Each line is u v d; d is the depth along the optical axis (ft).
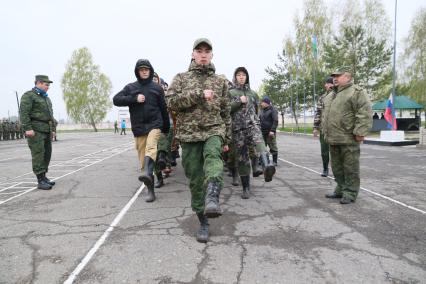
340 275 9.05
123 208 15.55
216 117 11.55
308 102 106.01
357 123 15.75
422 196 17.69
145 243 11.31
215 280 8.80
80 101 190.08
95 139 84.23
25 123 19.13
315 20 112.88
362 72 90.22
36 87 19.88
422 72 101.30
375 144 53.83
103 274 9.19
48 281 8.84
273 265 9.64
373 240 11.49
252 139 16.74
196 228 12.78
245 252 10.53
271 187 20.13
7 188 20.63
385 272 9.21
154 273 9.21
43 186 19.98
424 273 9.16
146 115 17.12
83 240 11.64
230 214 14.56
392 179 22.47
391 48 96.27
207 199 10.20
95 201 16.92
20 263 9.91
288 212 14.85
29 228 12.94
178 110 11.57
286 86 117.39
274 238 11.69
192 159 11.50
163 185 20.56
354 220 13.66
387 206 15.76
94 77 195.00
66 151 46.68
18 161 36.32
